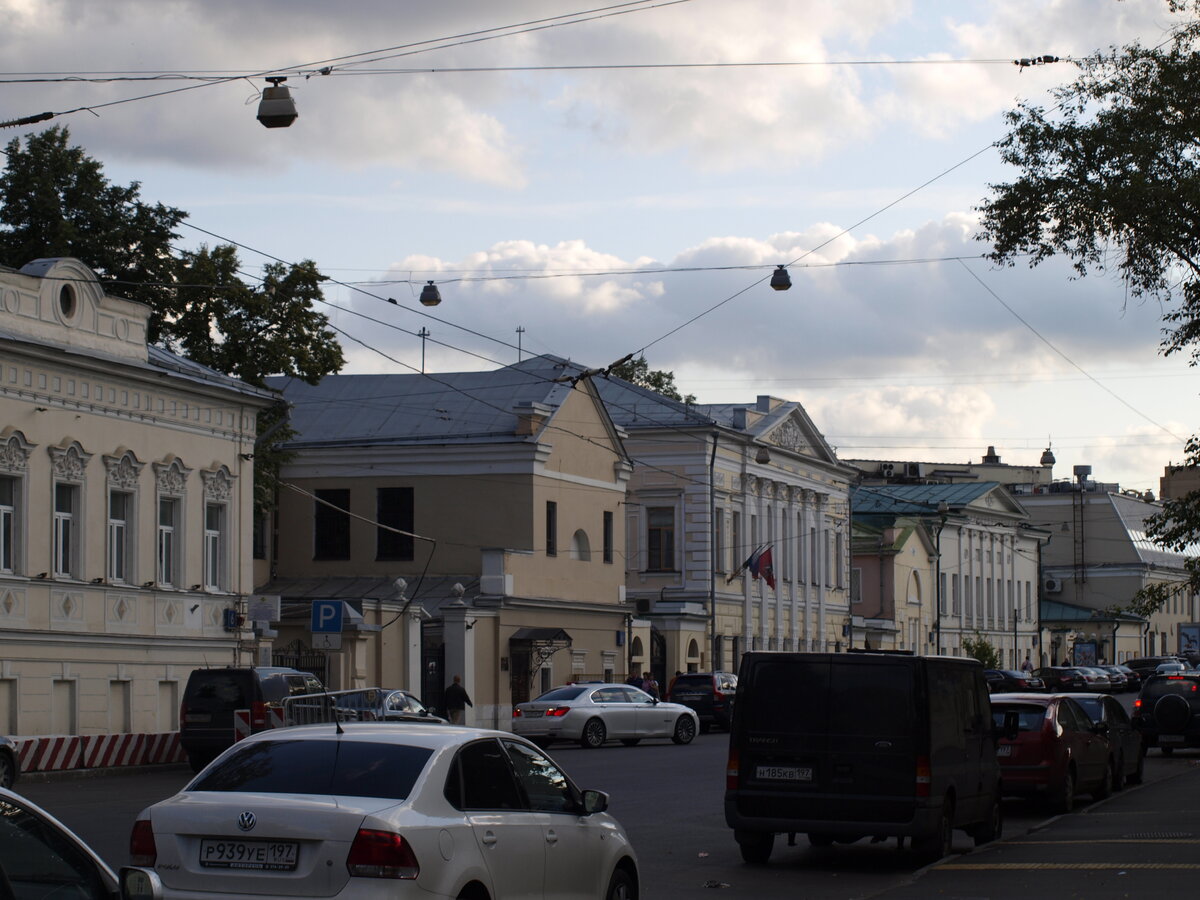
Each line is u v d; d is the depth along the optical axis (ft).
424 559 165.17
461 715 134.41
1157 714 115.65
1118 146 73.26
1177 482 110.73
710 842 60.80
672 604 194.59
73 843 21.07
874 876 51.78
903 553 270.26
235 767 29.81
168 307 140.97
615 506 180.96
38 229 136.67
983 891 46.39
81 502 108.47
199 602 120.78
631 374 266.36
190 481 120.98
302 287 147.74
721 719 164.25
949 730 54.95
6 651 99.30
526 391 171.22
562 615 165.37
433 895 27.45
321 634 110.63
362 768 29.22
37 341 103.65
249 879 27.45
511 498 162.50
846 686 53.26
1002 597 319.47
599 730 130.00
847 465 249.14
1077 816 71.15
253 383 142.92
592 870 33.71
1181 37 74.33
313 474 170.30
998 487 313.12
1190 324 76.74
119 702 110.83
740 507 210.79
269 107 61.46
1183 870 50.01
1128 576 363.15
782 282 100.94
